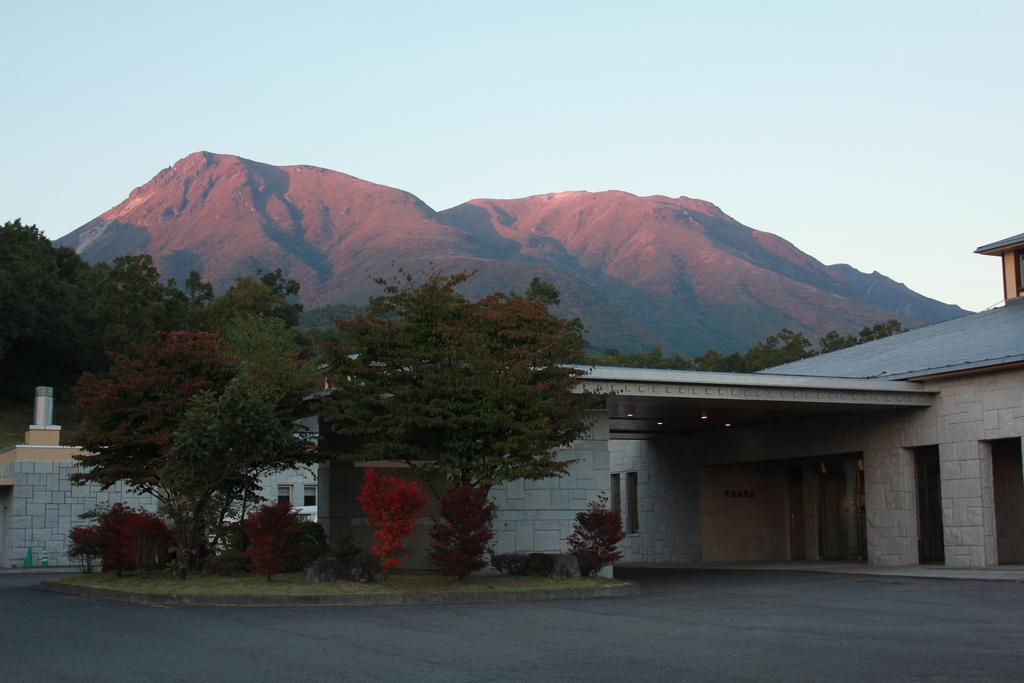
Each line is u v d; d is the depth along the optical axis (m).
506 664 11.00
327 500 26.62
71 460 39.34
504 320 22.11
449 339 21.66
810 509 34.59
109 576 24.89
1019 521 27.52
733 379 25.28
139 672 10.85
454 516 20.69
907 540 28.69
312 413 27.11
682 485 36.84
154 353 25.41
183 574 22.30
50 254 82.12
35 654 12.34
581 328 72.75
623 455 40.16
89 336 72.62
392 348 21.94
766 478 36.94
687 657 11.31
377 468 27.06
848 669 10.30
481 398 21.31
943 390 27.70
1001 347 27.64
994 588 20.25
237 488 25.25
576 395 22.80
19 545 38.28
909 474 28.88
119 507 26.08
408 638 13.34
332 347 22.05
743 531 36.22
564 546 24.53
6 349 68.38
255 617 16.33
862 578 24.44
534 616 16.00
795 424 32.56
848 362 34.06
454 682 9.93
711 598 19.19
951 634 13.02
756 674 10.09
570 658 11.37
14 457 38.91
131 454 25.41
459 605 18.22
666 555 37.28
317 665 11.13
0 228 77.31
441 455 21.34
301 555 22.69
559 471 22.16
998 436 26.14
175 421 24.56
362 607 17.97
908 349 32.38
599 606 17.73
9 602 20.36
